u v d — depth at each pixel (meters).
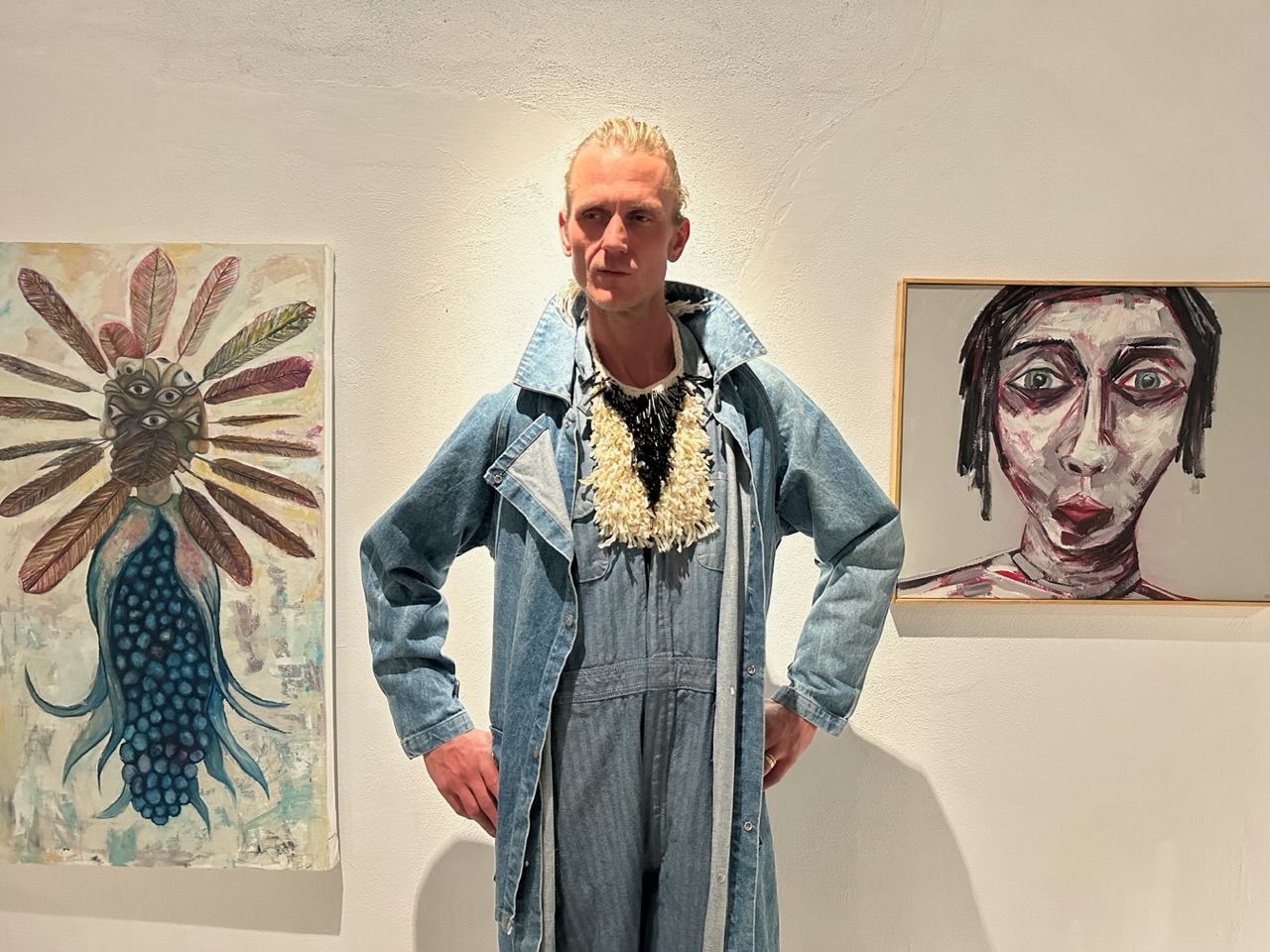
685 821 1.08
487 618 1.46
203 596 1.44
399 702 1.15
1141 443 1.41
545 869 1.08
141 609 1.45
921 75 1.40
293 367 1.42
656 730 1.08
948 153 1.40
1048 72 1.40
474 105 1.41
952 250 1.42
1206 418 1.41
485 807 1.14
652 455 1.07
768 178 1.41
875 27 1.39
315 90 1.41
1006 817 1.49
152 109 1.41
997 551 1.43
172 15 1.40
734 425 1.09
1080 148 1.40
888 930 1.49
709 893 1.08
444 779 1.15
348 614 1.46
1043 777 1.48
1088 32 1.39
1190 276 1.41
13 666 1.45
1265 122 1.40
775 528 1.17
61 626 1.45
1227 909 1.49
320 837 1.46
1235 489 1.41
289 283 1.41
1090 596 1.43
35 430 1.43
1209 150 1.40
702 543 1.08
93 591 1.44
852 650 1.14
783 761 1.17
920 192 1.41
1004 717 1.48
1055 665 1.47
